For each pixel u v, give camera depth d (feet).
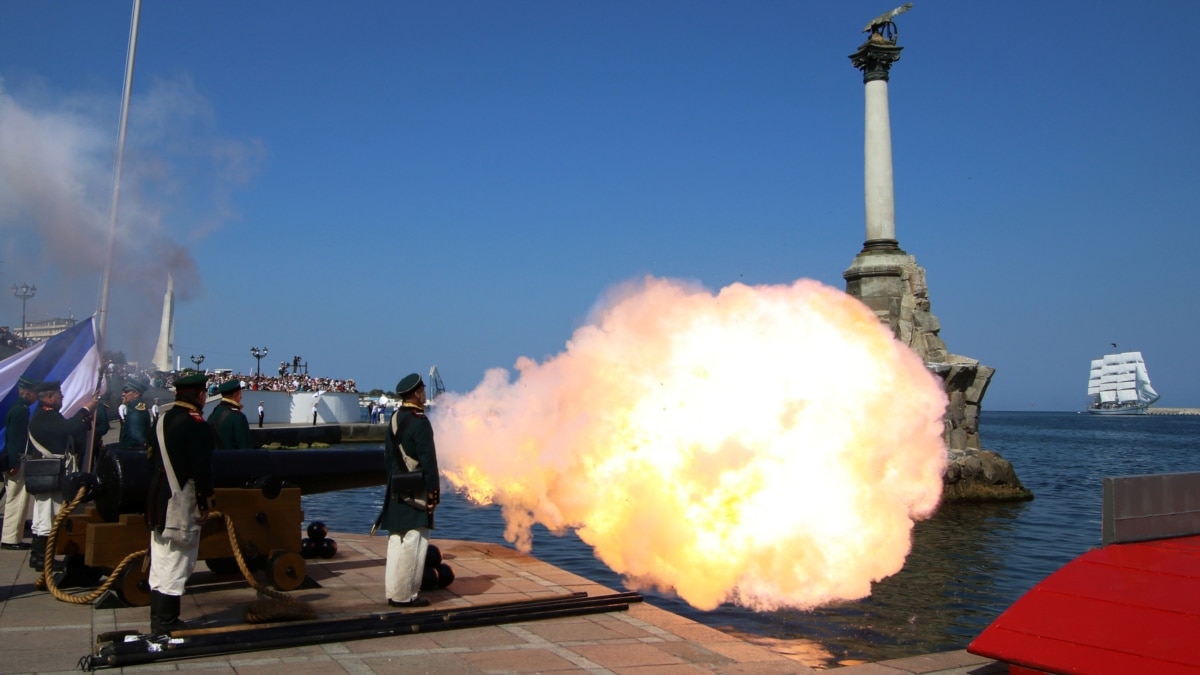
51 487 31.55
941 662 23.43
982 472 95.20
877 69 99.14
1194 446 275.39
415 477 27.30
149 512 23.43
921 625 37.32
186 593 29.19
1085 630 20.15
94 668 20.52
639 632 25.41
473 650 23.03
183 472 23.43
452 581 31.63
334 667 21.16
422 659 22.04
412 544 27.25
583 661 22.31
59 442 36.32
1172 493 24.84
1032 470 157.99
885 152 99.04
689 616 36.70
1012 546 65.16
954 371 95.96
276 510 29.71
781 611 38.06
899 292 96.84
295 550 29.99
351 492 94.94
